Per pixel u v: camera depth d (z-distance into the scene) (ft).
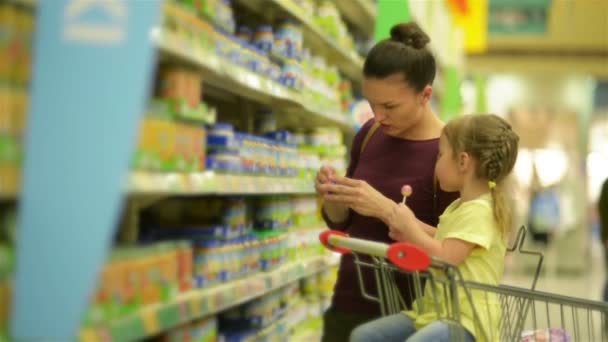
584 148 44.29
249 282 9.18
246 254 9.52
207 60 7.58
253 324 10.41
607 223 14.11
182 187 7.04
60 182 5.46
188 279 7.75
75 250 5.40
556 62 42.39
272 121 11.73
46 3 5.63
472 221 7.53
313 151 13.10
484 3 30.30
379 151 9.27
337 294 9.43
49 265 5.40
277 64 11.35
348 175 9.91
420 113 8.79
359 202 8.04
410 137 9.13
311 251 12.88
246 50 9.47
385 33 14.37
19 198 5.58
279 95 10.32
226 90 11.09
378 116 8.68
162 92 7.22
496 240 7.70
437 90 28.04
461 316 7.49
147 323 6.35
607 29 35.91
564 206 42.70
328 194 8.41
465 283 7.23
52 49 5.59
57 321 5.36
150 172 6.56
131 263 6.38
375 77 8.42
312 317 13.67
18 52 5.72
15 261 5.45
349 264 9.34
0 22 5.55
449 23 25.93
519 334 7.62
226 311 10.45
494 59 42.75
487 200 7.74
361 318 9.20
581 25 35.35
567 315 21.16
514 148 7.83
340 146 15.02
